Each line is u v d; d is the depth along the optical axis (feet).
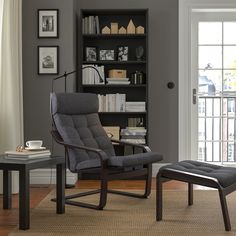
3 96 14.08
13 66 14.30
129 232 9.55
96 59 17.61
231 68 18.53
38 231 9.66
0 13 14.06
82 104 13.64
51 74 16.34
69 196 12.81
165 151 18.03
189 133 18.12
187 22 17.99
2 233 9.54
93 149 11.68
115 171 11.82
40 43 16.38
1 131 14.05
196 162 11.91
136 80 17.30
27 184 9.87
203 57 18.54
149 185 13.10
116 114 17.90
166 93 17.99
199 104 18.65
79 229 9.81
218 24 18.47
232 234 9.40
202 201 12.78
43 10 16.35
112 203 12.57
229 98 18.63
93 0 17.94
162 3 17.93
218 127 18.72
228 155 18.79
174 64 17.99
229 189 9.95
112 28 17.25
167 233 9.46
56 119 12.86
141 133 16.93
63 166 11.32
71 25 16.38
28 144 11.55
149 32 17.98
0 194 14.11
